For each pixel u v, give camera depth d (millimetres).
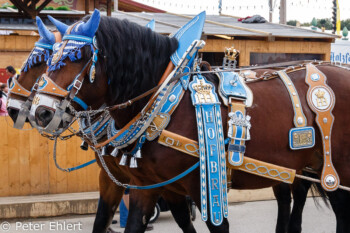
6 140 5949
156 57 3137
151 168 3098
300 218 4684
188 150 2998
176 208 3812
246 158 3102
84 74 2855
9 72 7328
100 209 4008
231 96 3125
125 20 3123
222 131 3016
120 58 2979
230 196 6598
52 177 6137
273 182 3334
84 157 6184
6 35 8414
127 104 3023
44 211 5824
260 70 4176
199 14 3307
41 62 3811
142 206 3424
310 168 3734
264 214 6059
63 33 2990
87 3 9195
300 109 3279
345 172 3381
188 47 3156
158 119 3016
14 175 6020
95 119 3527
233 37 9312
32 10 9219
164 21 10672
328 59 9906
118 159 3391
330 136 3305
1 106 6641
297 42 9688
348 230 3465
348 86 3418
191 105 3074
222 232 3053
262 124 3176
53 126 2777
